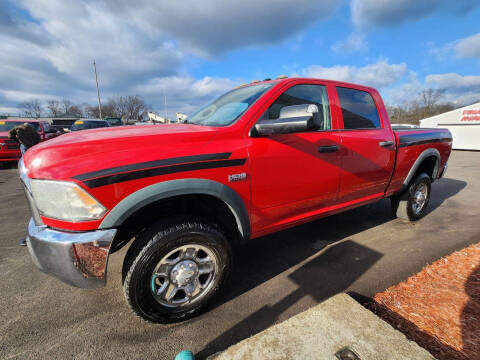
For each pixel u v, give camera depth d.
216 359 1.37
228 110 2.22
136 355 1.54
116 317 1.86
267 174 1.99
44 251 1.47
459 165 9.45
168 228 1.62
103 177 1.41
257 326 1.76
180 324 1.79
